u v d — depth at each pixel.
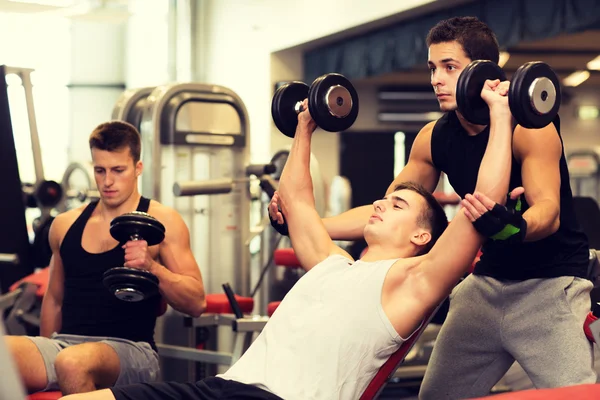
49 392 3.09
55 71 13.53
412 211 2.50
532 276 2.53
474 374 2.71
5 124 4.78
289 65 11.33
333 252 2.57
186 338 4.58
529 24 7.27
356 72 10.01
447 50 2.51
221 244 4.89
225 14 12.39
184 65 12.93
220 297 4.32
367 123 13.24
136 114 5.10
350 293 2.31
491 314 2.61
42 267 5.64
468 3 8.03
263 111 11.39
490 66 2.19
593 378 2.39
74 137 13.56
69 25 13.52
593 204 4.63
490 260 2.63
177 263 3.37
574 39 9.77
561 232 2.51
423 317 2.34
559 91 2.15
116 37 13.61
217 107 4.91
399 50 9.09
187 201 4.78
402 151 13.35
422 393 2.82
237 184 4.93
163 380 4.61
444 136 2.74
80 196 6.98
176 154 4.72
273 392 2.20
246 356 2.35
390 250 2.49
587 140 13.91
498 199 2.11
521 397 1.75
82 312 3.26
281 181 2.69
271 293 5.04
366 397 2.33
